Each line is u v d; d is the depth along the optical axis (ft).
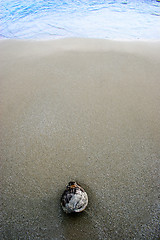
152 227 5.34
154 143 7.77
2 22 23.49
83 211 5.72
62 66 13.37
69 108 9.65
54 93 10.74
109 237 5.20
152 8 26.23
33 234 5.29
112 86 11.13
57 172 6.81
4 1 28.48
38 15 24.94
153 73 12.32
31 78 12.20
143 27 21.26
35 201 6.01
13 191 6.28
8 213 5.74
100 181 6.49
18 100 10.34
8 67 13.70
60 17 24.20
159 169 6.81
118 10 25.71
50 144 7.84
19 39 19.20
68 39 18.40
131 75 12.13
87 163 7.07
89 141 7.92
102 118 9.00
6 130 8.57
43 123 8.86
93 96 10.38
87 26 21.66
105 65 13.33
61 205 5.73
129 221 5.49
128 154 7.37
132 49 15.80
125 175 6.65
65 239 5.20
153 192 6.14
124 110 9.40
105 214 5.65
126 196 6.07
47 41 18.26
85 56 14.66
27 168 6.97
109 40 17.83
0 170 6.93
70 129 8.49
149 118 8.91
